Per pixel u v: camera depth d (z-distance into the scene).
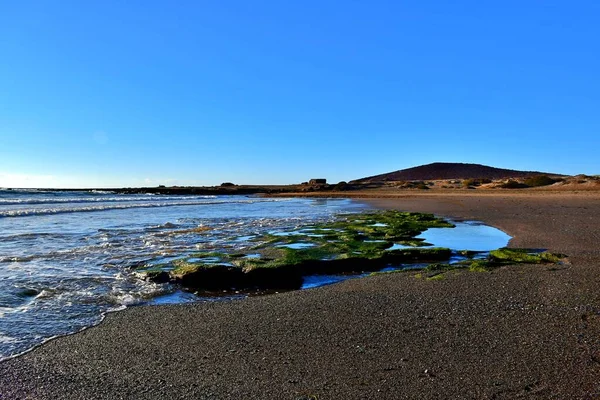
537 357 5.27
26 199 53.53
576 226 19.55
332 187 107.75
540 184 70.94
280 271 10.99
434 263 12.77
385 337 6.20
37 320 7.39
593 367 4.93
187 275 10.36
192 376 5.07
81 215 30.39
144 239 17.45
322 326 6.79
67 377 5.11
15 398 4.60
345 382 4.81
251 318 7.32
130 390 4.74
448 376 4.87
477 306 7.55
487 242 16.61
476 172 151.88
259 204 50.59
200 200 64.38
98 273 11.20
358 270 12.15
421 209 34.88
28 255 13.58
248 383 4.85
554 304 7.45
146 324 7.13
